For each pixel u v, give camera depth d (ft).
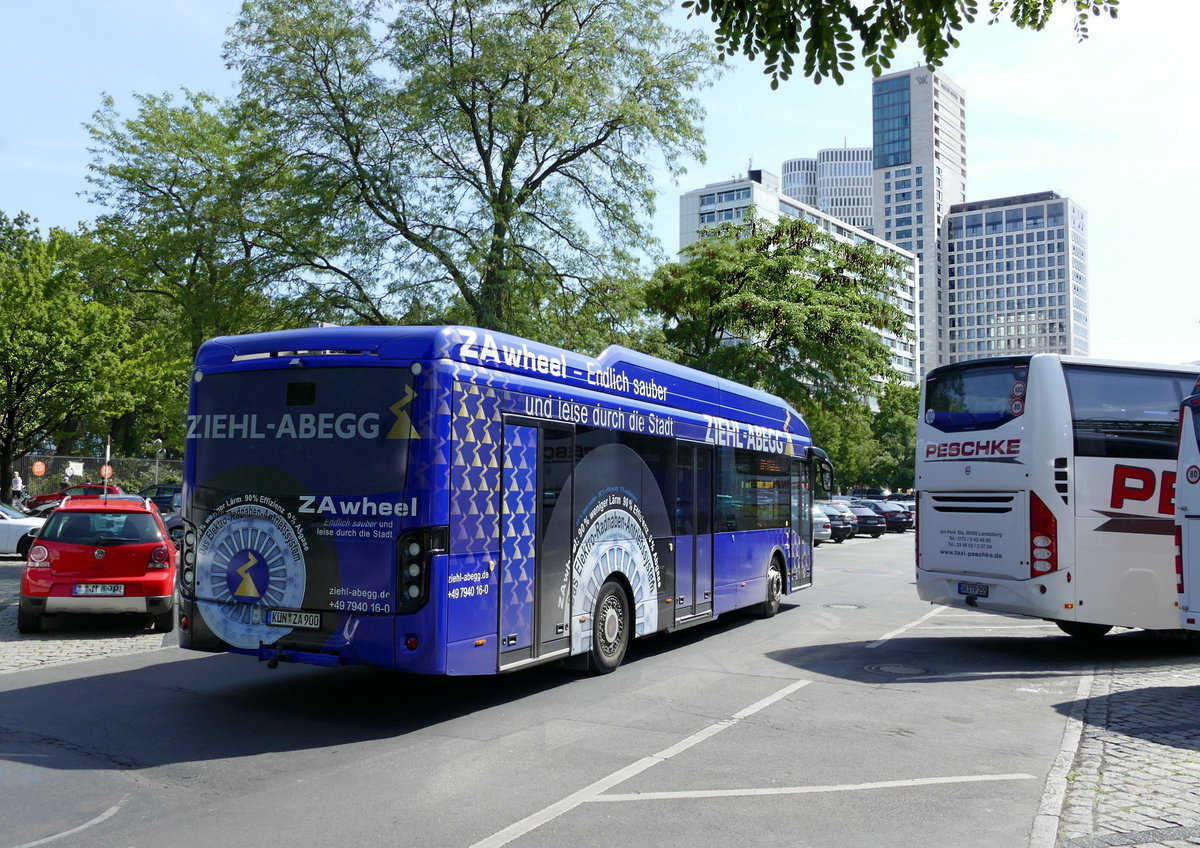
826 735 23.22
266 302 74.49
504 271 70.90
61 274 114.73
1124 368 35.94
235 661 32.12
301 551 23.72
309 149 74.18
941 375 38.70
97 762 19.99
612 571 30.78
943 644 39.01
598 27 75.10
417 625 22.44
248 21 72.59
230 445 24.91
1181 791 18.52
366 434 23.35
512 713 25.17
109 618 40.09
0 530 71.72
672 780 19.11
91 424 145.07
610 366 31.48
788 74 22.35
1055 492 34.27
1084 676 32.01
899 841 15.76
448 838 15.58
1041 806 17.57
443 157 74.59
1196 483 29.78
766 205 500.33
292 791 18.11
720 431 40.06
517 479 25.80
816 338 104.94
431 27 72.08
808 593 59.11
